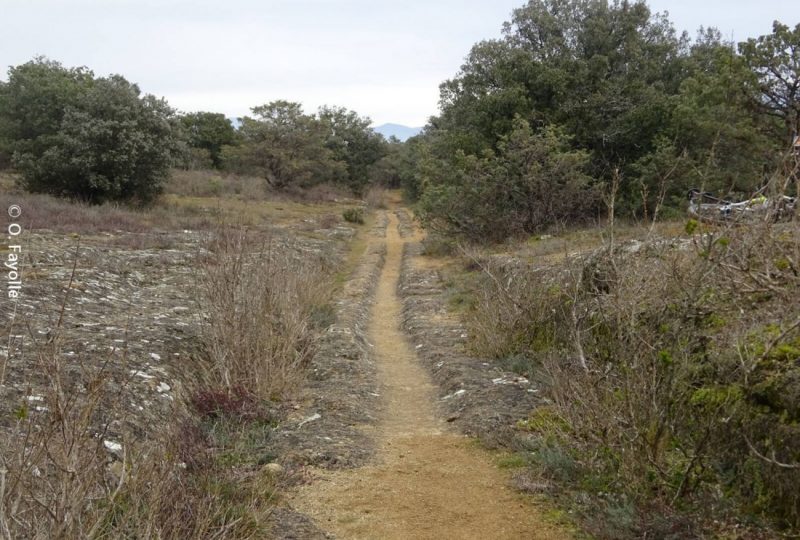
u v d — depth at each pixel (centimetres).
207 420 709
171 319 1108
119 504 419
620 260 693
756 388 475
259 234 1933
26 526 348
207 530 442
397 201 6462
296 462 619
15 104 3334
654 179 2172
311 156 5516
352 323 1315
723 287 604
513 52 2736
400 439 704
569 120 2588
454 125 3105
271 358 847
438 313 1445
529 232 2298
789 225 589
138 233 2348
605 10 2905
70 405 426
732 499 470
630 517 474
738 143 1917
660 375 533
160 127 3194
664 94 2664
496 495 557
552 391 723
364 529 503
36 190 3125
